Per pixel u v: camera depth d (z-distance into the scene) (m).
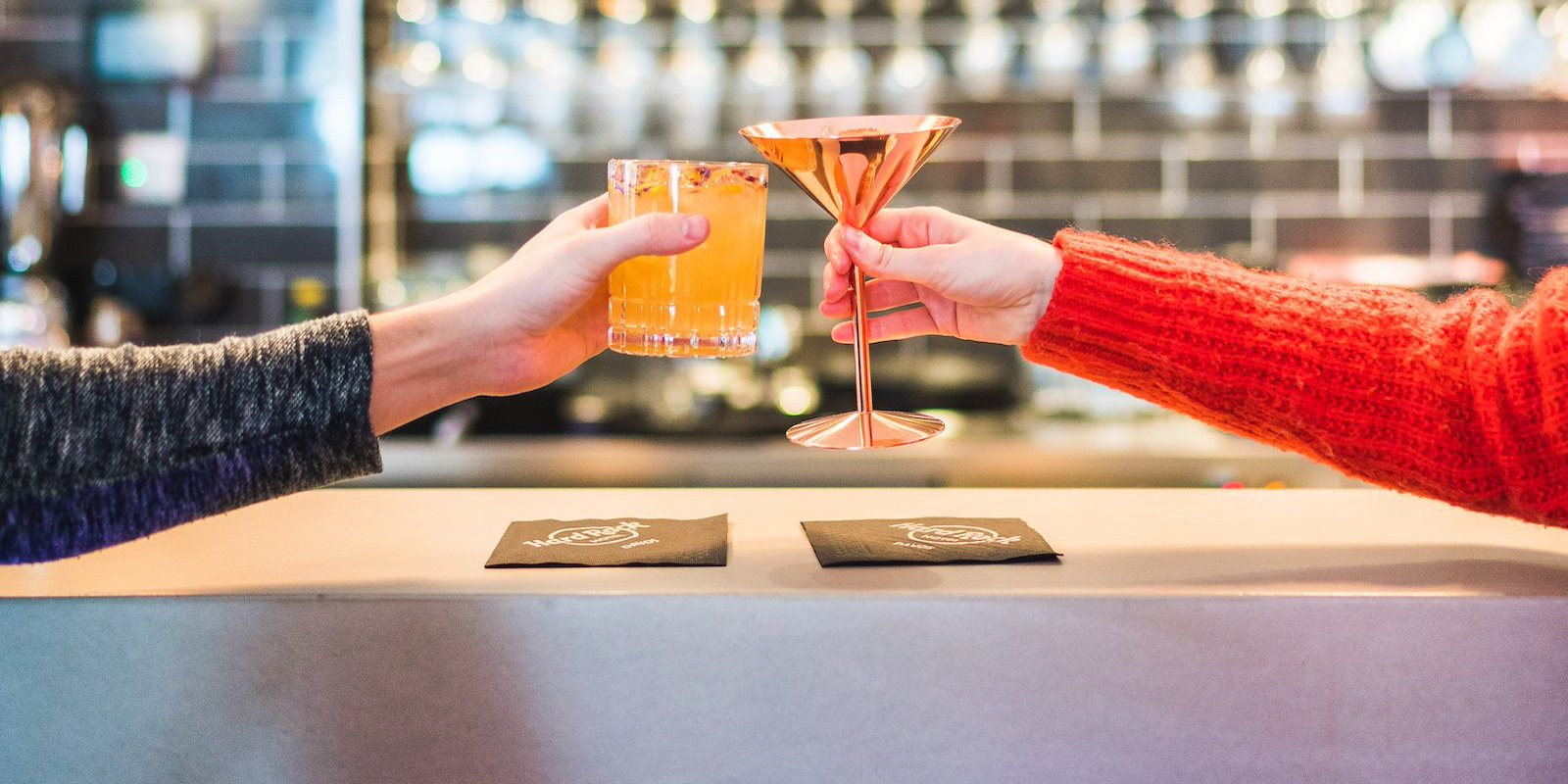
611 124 3.15
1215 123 3.19
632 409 3.04
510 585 0.82
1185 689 0.80
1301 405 0.88
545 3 3.10
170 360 0.80
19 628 0.79
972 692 0.80
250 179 3.09
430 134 3.15
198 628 0.80
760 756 0.80
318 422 0.81
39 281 2.81
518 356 0.88
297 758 0.80
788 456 2.56
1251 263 3.20
